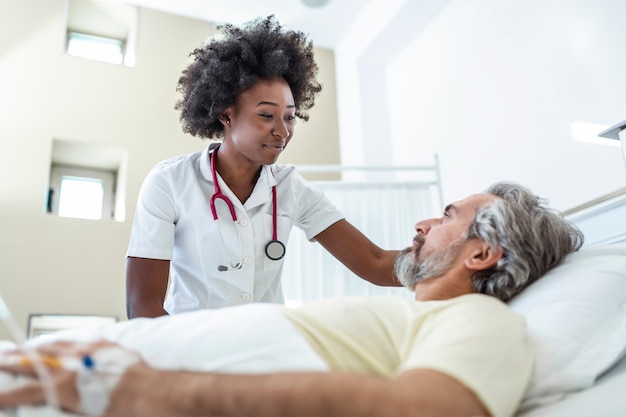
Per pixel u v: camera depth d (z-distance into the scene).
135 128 4.18
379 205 3.04
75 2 4.37
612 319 0.95
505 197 1.11
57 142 4.06
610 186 2.26
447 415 0.59
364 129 4.26
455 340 0.71
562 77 2.59
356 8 4.32
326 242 1.63
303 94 1.65
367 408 0.57
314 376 0.60
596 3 2.44
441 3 3.61
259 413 0.59
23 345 0.63
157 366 0.67
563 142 2.55
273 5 4.31
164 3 4.43
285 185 1.61
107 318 3.83
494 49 3.11
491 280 1.03
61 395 0.61
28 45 4.11
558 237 1.10
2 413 0.63
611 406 0.74
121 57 4.68
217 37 1.56
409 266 1.10
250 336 0.70
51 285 3.72
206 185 1.50
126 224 3.98
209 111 1.48
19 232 3.74
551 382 0.84
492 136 3.06
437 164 3.17
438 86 3.67
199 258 1.47
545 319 0.94
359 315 0.85
